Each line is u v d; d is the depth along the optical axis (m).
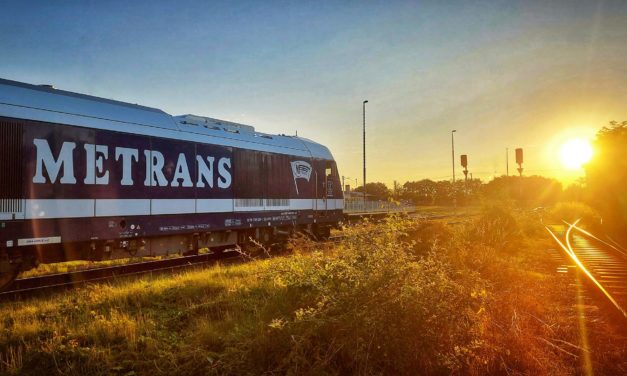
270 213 17.81
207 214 14.97
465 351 5.62
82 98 11.98
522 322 6.98
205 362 5.62
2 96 10.03
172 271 12.46
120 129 12.33
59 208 10.77
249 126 18.09
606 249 18.55
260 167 17.47
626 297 9.62
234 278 10.32
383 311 5.61
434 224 13.80
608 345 6.67
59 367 5.66
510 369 5.86
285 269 7.94
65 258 11.36
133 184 12.56
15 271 10.45
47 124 10.66
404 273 6.23
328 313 6.02
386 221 7.58
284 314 6.73
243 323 6.79
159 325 7.13
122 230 12.23
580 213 44.44
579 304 8.91
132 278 11.48
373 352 5.46
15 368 5.59
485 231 18.44
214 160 15.38
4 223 9.78
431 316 5.80
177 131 14.15
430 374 5.54
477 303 6.91
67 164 10.99
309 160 20.41
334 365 5.43
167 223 13.54
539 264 14.37
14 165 9.98
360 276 6.30
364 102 39.47
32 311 8.11
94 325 6.88
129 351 6.05
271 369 5.42
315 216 20.52
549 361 6.01
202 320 7.07
